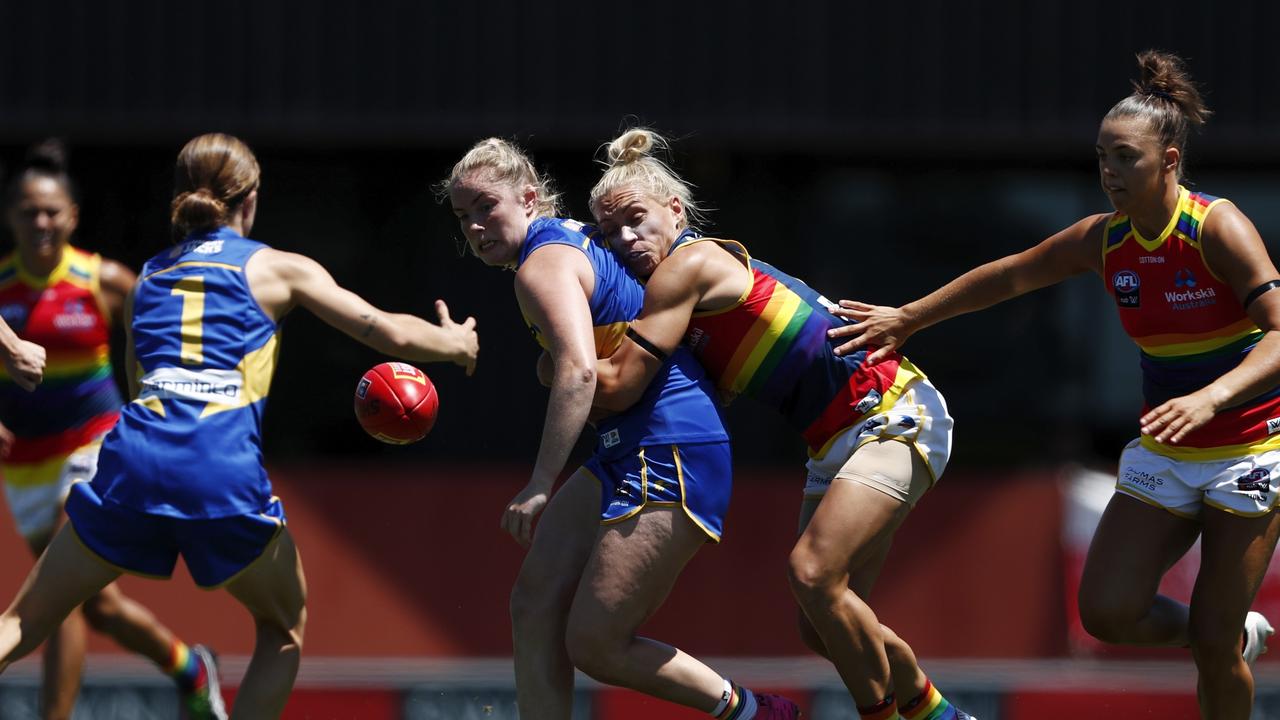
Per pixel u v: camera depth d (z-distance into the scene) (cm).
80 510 1533
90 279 2231
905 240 3981
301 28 3556
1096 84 3631
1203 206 1514
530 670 1562
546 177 1738
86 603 2014
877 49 3609
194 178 1606
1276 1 3644
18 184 2188
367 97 3566
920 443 1556
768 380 1557
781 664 2961
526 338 3841
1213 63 3647
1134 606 1574
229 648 2934
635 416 1528
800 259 3944
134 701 2475
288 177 3875
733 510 3139
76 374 2216
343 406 3853
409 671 2702
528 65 3566
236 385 1547
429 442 3794
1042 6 3625
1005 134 3622
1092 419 4047
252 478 1536
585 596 1507
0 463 2234
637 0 3572
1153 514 1596
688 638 3070
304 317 3859
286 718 2511
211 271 1559
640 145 1595
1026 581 3222
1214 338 1544
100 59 3550
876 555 1666
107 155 3841
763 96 3591
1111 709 2602
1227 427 1555
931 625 3206
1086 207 4000
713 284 1516
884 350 1595
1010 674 2827
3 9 3531
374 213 3891
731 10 3581
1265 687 2634
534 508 1411
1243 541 1550
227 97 3559
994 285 1633
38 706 2492
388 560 3067
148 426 1519
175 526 1515
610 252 1558
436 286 3875
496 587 3075
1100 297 4047
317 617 3030
